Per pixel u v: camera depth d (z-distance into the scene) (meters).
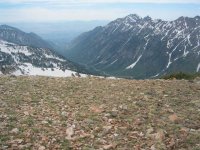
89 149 12.84
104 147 13.05
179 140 13.87
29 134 14.12
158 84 25.55
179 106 19.14
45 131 14.66
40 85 25.20
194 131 15.02
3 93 22.06
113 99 20.30
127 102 19.53
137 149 12.98
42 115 17.05
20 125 15.24
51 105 19.00
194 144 13.60
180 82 26.94
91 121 15.91
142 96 21.00
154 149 12.96
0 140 13.46
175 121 16.20
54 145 13.19
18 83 26.00
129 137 14.18
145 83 25.95
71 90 23.25
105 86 24.66
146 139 14.00
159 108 18.47
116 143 13.45
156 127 15.31
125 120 16.14
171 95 21.77
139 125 15.58
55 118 16.53
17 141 13.39
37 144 13.23
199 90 23.72
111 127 15.19
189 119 16.67
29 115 16.95
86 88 23.94
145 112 17.53
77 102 19.59
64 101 19.94
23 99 20.34
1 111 17.52
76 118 16.44
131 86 24.52
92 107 18.25
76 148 13.00
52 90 23.33
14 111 17.59
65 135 14.31
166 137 14.18
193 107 19.05
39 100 20.22
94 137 14.12
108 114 16.88
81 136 14.12
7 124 15.27
